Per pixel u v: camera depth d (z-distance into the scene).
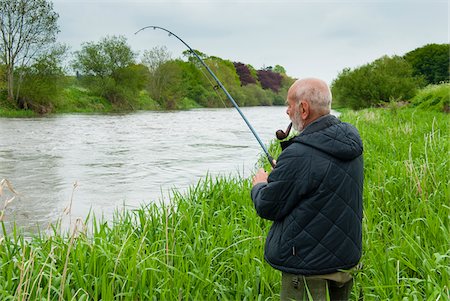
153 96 75.31
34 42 46.94
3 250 3.81
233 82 99.00
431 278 3.17
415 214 4.81
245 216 5.18
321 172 2.50
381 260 3.60
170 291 3.24
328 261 2.53
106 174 11.44
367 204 5.34
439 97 23.84
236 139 21.00
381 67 42.03
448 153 6.84
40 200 8.45
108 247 3.92
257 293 3.51
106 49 63.47
